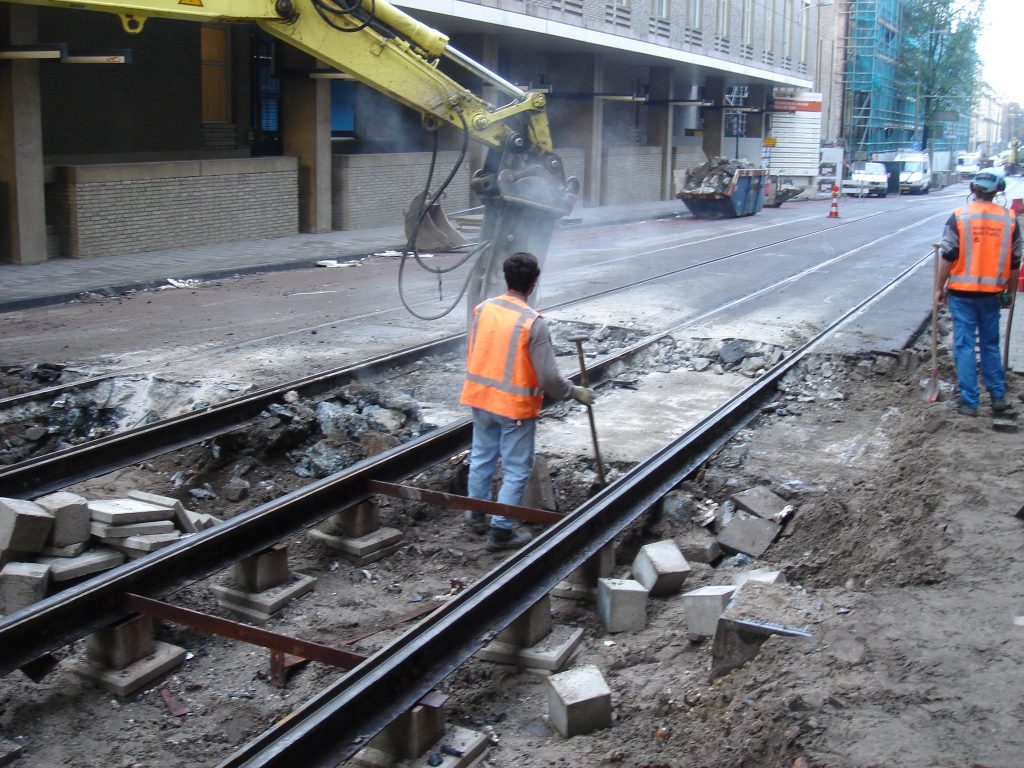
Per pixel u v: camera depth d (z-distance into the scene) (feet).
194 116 68.69
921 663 13.30
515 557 17.24
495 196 30.86
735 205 105.19
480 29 83.35
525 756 13.87
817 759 11.28
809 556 20.04
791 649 13.93
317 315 42.14
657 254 68.03
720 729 13.10
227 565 17.95
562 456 24.82
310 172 73.36
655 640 17.08
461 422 25.61
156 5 25.34
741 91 169.37
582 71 109.70
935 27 249.96
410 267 59.26
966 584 16.02
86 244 56.54
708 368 34.91
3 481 20.61
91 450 22.43
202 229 64.39
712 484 23.34
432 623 14.94
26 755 14.08
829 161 187.52
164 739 14.65
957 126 335.26
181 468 25.12
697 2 125.59
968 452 22.58
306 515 19.84
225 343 35.70
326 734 12.42
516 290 20.39
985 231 24.98
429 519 23.00
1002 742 11.44
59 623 15.23
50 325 39.14
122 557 18.98
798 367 33.35
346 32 28.78
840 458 25.21
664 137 132.36
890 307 44.75
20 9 50.03
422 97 30.27
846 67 236.43
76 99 60.08
